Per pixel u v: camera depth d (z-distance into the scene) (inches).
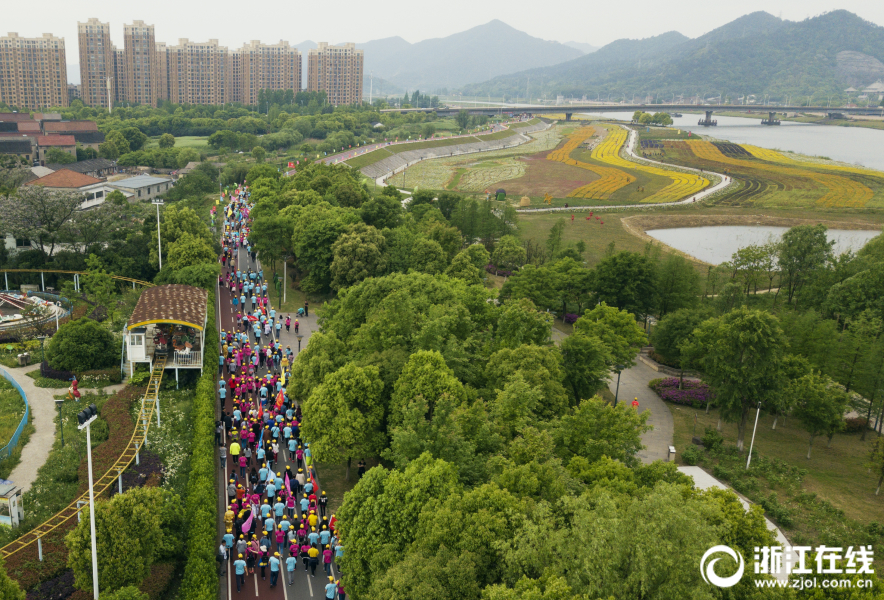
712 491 2034.9
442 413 2278.5
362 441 2632.9
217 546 2257.6
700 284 5541.3
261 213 6328.7
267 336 4227.4
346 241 5024.6
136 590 1776.6
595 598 1471.5
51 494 2400.3
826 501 2780.5
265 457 2691.9
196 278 4512.8
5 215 4817.9
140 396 3203.7
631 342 3745.1
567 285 5022.1
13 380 3334.2
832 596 1726.1
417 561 1737.2
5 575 1637.6
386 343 3078.2
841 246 7810.0
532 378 2893.7
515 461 2135.8
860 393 3550.7
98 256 4977.9
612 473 2132.1
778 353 3196.4
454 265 4965.6
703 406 3708.2
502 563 1720.0
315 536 2220.7
